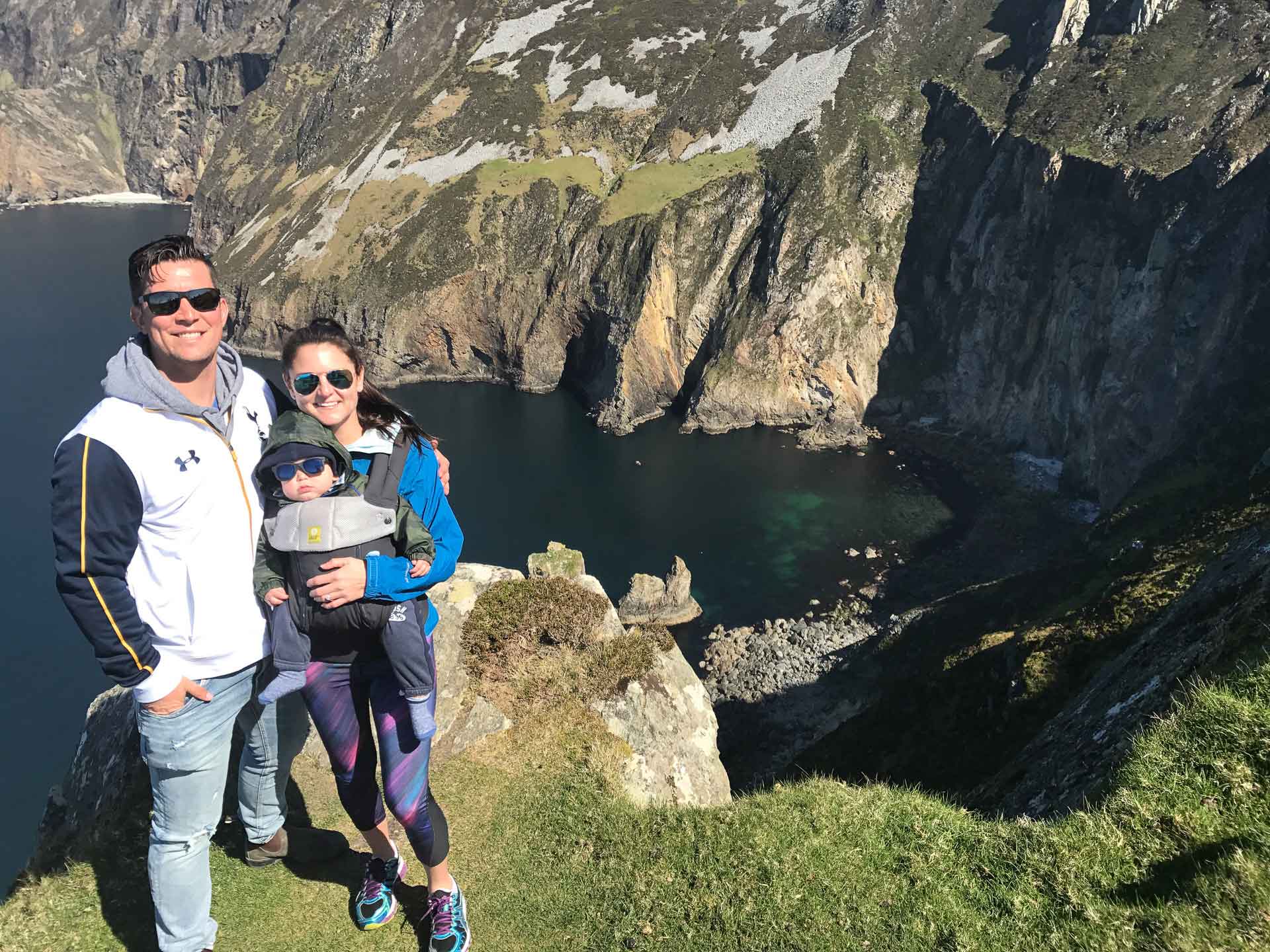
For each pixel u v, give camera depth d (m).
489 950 7.12
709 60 154.12
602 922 7.32
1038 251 108.12
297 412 5.74
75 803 9.91
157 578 5.37
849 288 119.12
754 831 8.01
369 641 5.99
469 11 181.62
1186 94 102.75
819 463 102.75
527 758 10.03
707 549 83.25
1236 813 6.56
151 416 5.17
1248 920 5.54
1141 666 17.03
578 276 126.25
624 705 11.12
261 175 189.12
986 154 118.56
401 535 5.91
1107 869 6.65
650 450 106.56
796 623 70.81
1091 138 105.00
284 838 7.64
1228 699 7.48
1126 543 55.84
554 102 154.88
